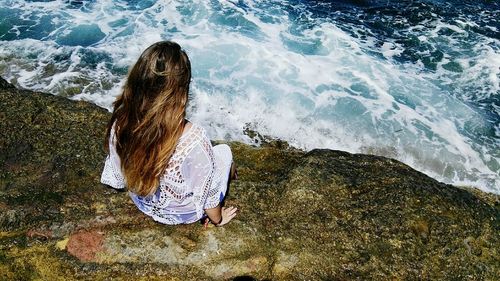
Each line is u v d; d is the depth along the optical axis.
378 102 8.20
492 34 10.08
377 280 3.40
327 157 4.40
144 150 2.38
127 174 2.54
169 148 2.40
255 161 4.54
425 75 8.91
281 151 4.70
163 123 2.30
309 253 3.49
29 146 4.15
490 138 7.78
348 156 4.48
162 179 2.62
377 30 10.09
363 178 4.14
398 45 9.66
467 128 7.91
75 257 3.34
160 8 10.16
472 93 8.57
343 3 10.97
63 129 4.38
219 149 3.32
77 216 3.57
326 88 8.36
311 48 9.34
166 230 3.49
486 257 3.66
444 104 8.30
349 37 9.75
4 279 3.21
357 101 8.16
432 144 7.60
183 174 2.59
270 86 8.25
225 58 8.80
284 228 3.64
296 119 7.76
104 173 3.10
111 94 7.92
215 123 7.54
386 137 7.63
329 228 3.67
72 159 4.06
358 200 3.91
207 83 8.19
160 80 2.20
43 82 7.98
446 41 9.81
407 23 10.36
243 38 9.39
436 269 3.52
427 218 3.80
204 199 2.78
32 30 9.25
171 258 3.35
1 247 3.36
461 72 9.01
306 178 4.05
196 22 9.82
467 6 11.04
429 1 11.15
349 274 3.41
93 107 4.72
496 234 3.83
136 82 2.24
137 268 3.29
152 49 2.23
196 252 3.39
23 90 4.86
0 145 4.13
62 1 10.25
